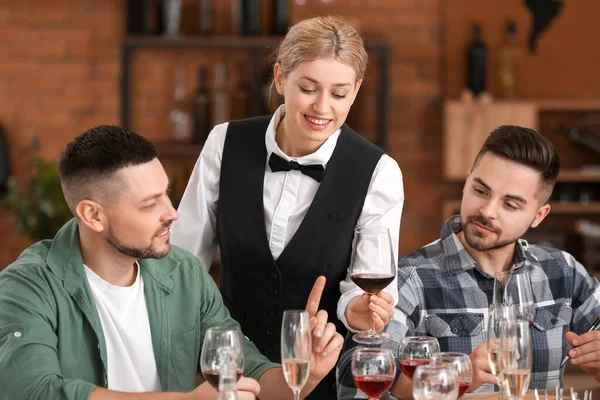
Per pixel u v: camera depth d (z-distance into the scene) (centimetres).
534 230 615
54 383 226
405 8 629
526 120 608
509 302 258
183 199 319
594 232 606
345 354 277
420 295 301
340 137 306
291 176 302
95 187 236
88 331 245
